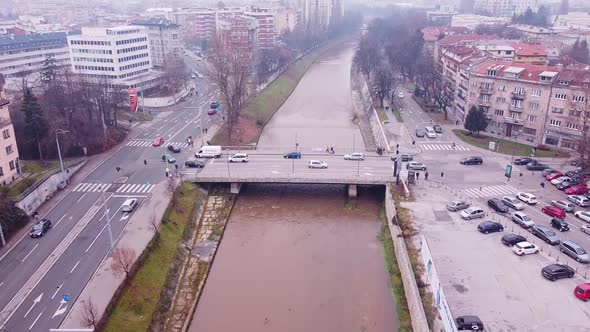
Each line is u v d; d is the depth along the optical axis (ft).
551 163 405.18
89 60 646.33
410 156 413.18
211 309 247.50
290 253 302.25
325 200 380.37
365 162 411.75
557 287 234.17
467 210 307.17
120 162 415.23
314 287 265.13
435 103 612.70
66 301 229.45
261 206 370.12
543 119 450.71
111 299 227.40
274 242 316.19
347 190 387.96
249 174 378.12
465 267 251.39
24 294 236.02
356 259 293.84
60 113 455.22
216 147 426.10
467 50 608.60
